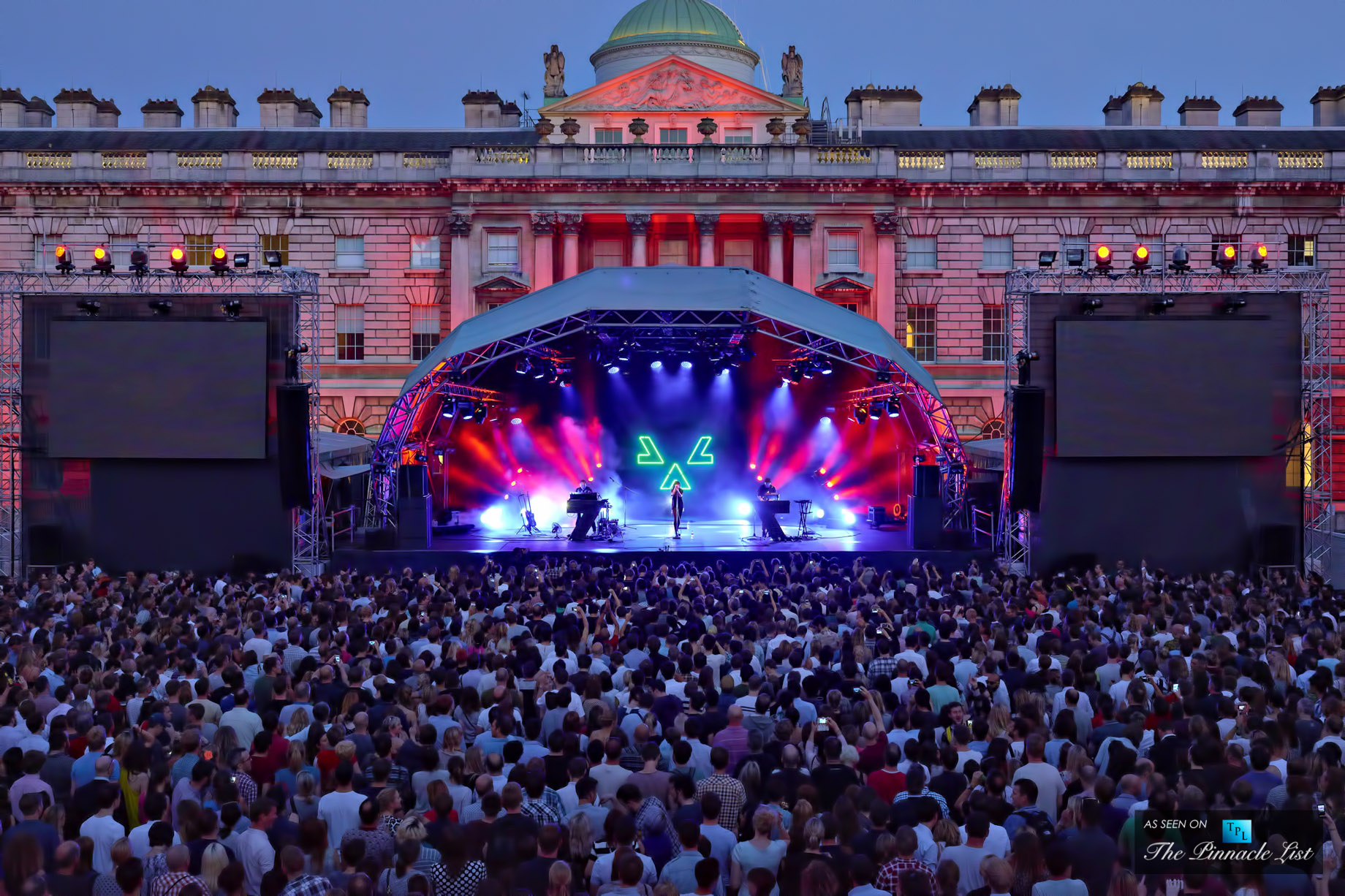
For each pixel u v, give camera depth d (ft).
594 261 164.96
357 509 123.75
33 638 52.42
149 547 100.37
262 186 162.40
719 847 30.07
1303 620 61.05
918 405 115.75
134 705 42.29
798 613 62.54
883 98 186.50
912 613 60.90
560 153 159.94
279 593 72.43
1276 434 99.91
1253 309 100.27
